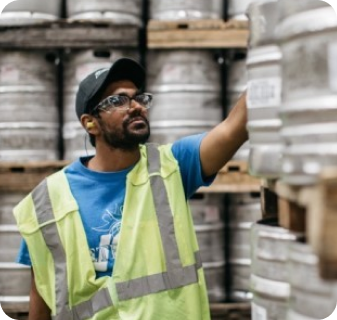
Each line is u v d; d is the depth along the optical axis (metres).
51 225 2.30
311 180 1.17
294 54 1.23
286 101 1.26
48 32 3.46
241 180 3.35
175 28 3.42
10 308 3.43
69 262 2.25
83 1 3.56
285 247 1.44
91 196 2.32
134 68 2.38
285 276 1.44
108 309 2.17
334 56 1.16
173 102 3.51
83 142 3.54
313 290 1.21
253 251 1.56
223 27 3.40
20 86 3.56
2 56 3.57
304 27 1.19
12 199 3.47
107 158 2.36
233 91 3.64
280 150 1.39
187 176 2.37
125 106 2.31
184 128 3.51
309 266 1.22
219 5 3.65
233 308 3.41
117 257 2.19
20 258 2.47
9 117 3.56
